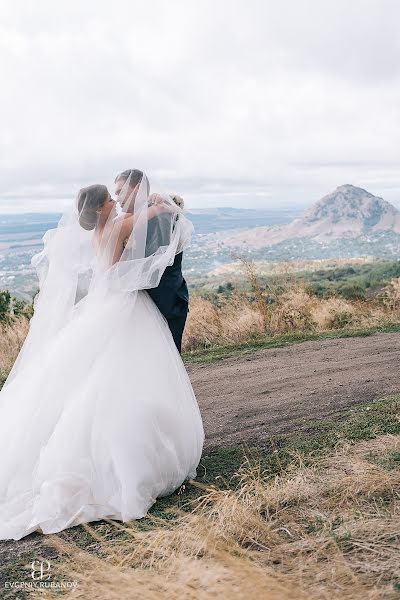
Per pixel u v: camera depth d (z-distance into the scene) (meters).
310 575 2.63
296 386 6.70
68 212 4.27
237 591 2.45
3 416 4.14
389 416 5.00
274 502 3.45
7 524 3.64
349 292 13.27
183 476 4.04
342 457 4.07
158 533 3.07
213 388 7.09
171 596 2.53
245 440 4.97
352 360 7.80
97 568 2.91
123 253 4.09
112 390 3.85
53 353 4.11
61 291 4.30
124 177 4.20
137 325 4.12
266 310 11.11
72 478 3.71
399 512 3.13
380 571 2.61
